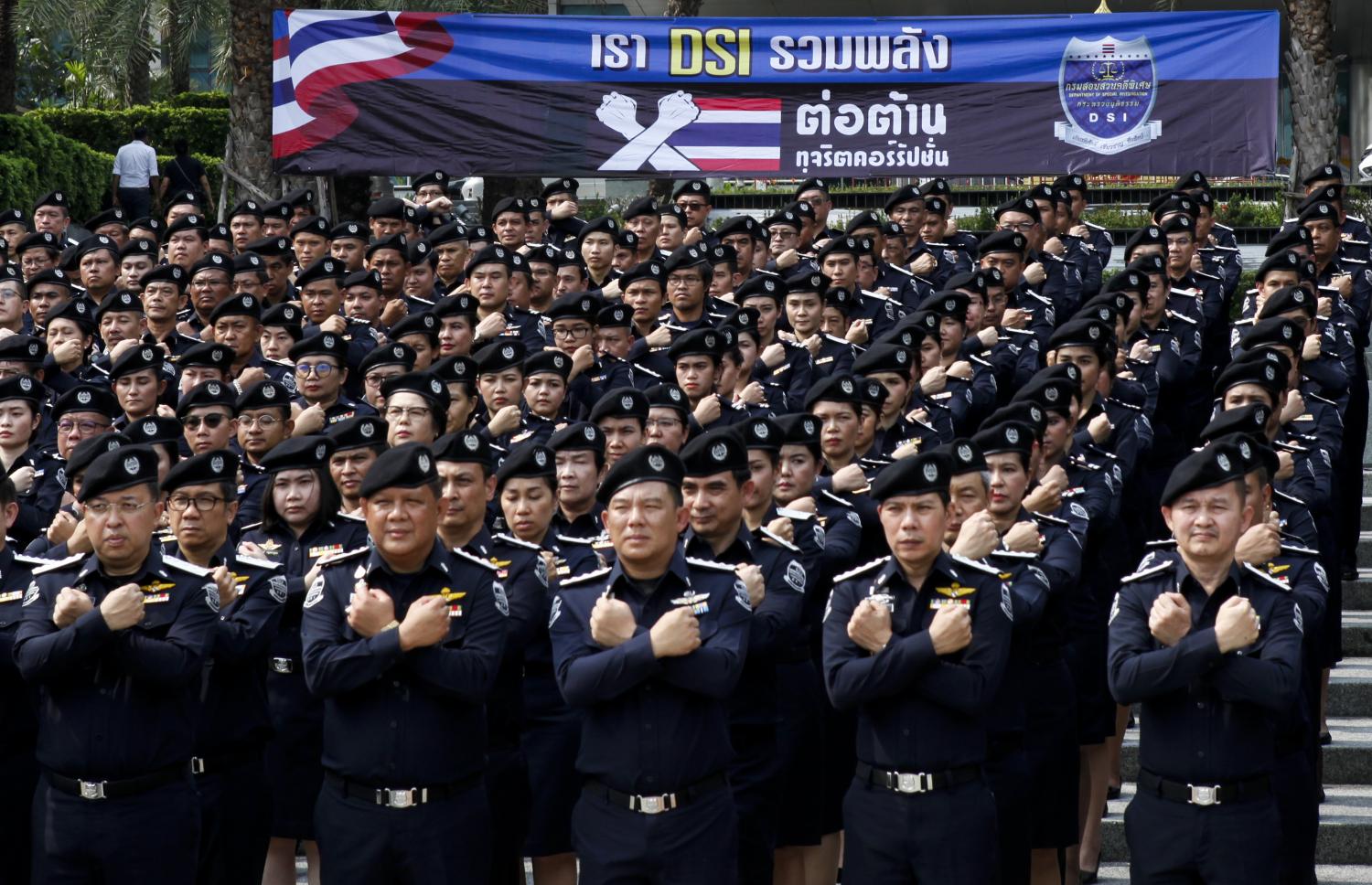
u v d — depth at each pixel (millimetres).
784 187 30578
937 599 6703
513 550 7738
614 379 11641
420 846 6586
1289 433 9930
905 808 6637
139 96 33781
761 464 7625
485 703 7121
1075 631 9164
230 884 7711
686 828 6422
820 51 17625
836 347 12117
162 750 6930
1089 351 9914
